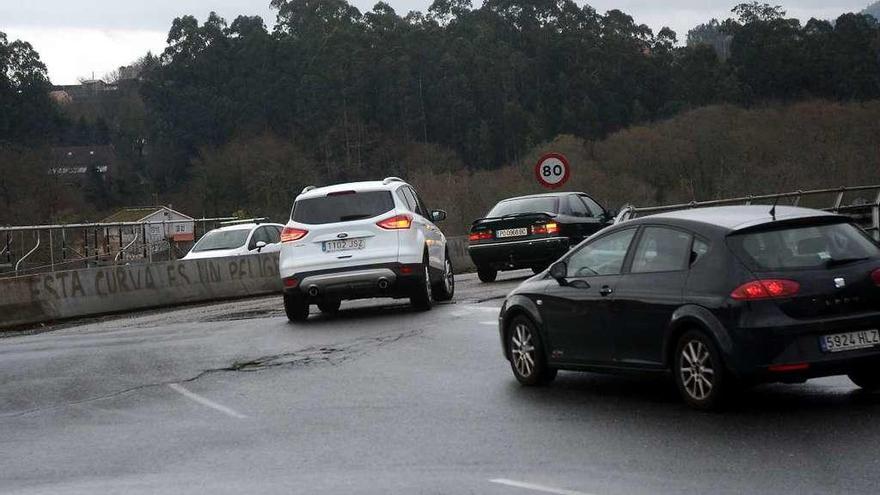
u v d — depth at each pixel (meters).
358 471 20.52
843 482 17.67
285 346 38.47
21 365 37.59
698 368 23.73
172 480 20.67
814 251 23.03
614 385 28.20
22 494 20.23
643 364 25.16
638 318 25.02
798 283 22.48
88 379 33.69
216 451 23.12
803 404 24.14
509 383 29.14
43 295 58.06
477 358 33.41
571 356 27.28
